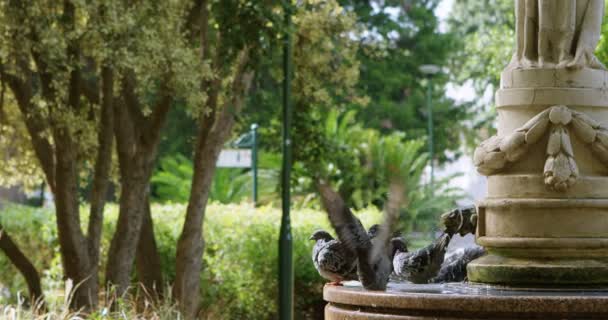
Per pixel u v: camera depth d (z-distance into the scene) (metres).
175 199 34.00
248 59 15.09
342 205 7.84
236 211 20.33
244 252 18.33
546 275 8.59
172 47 13.93
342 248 8.54
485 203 8.96
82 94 15.90
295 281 18.98
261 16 14.41
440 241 9.18
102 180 14.59
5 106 17.12
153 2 13.88
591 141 8.73
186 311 15.83
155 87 14.65
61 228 14.17
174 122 36.66
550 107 8.83
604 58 17.19
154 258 16.08
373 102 42.88
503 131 9.13
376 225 8.34
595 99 8.89
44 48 13.23
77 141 15.32
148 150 14.95
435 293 8.02
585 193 8.70
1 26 13.41
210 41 16.86
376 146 31.66
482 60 36.78
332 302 8.46
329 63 19.27
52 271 17.69
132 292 16.52
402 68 43.47
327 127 32.12
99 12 13.34
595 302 7.44
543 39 9.00
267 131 20.55
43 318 11.70
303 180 26.06
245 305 18.28
